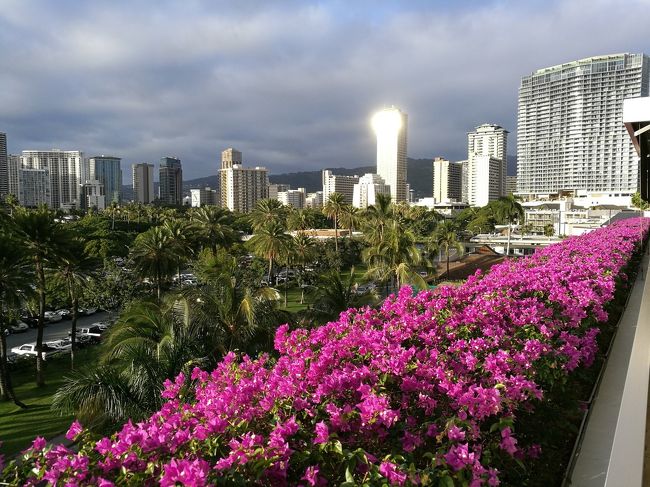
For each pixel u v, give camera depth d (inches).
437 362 152.6
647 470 122.6
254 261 1765.5
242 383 140.6
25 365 995.3
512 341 182.2
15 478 98.7
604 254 396.5
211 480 85.0
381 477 89.5
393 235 845.2
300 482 94.4
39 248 838.5
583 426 156.1
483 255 2118.6
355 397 134.4
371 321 226.8
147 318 480.1
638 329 204.4
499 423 116.6
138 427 115.1
